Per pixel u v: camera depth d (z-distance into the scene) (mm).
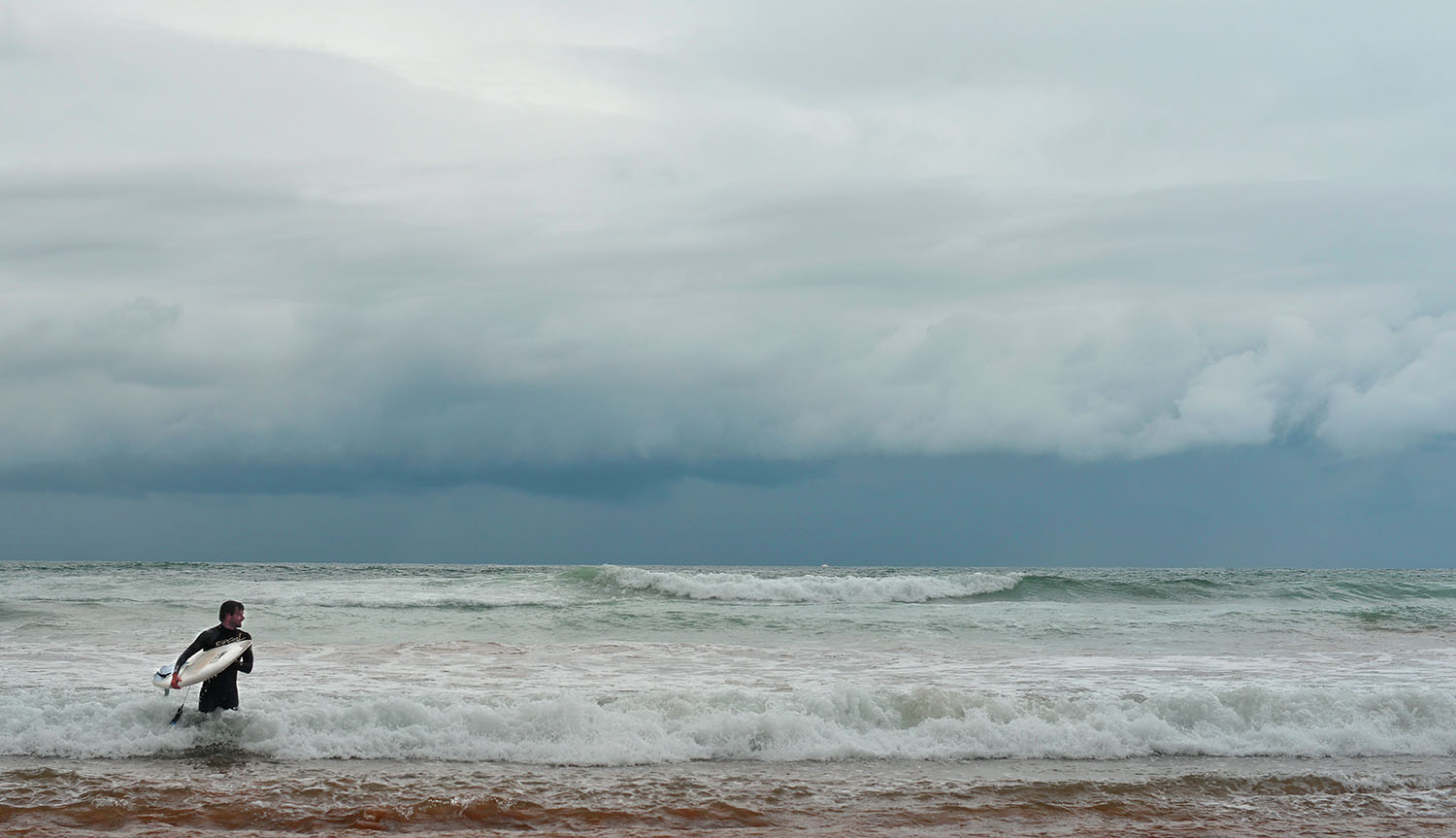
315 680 13070
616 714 9969
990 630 21094
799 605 29250
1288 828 7176
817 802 7664
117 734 9242
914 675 14375
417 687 12531
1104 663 16016
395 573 46125
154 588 30391
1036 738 9922
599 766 8844
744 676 14102
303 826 6781
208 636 9516
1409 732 10586
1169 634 20750
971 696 10844
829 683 13477
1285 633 21234
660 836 6711
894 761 9250
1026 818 7359
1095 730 10141
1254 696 11172
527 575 38812
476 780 8133
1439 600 34375
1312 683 13891
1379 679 14344
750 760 9203
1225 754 9820
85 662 14500
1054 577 34656
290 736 9258
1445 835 7051
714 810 7371
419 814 7102
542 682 13258
